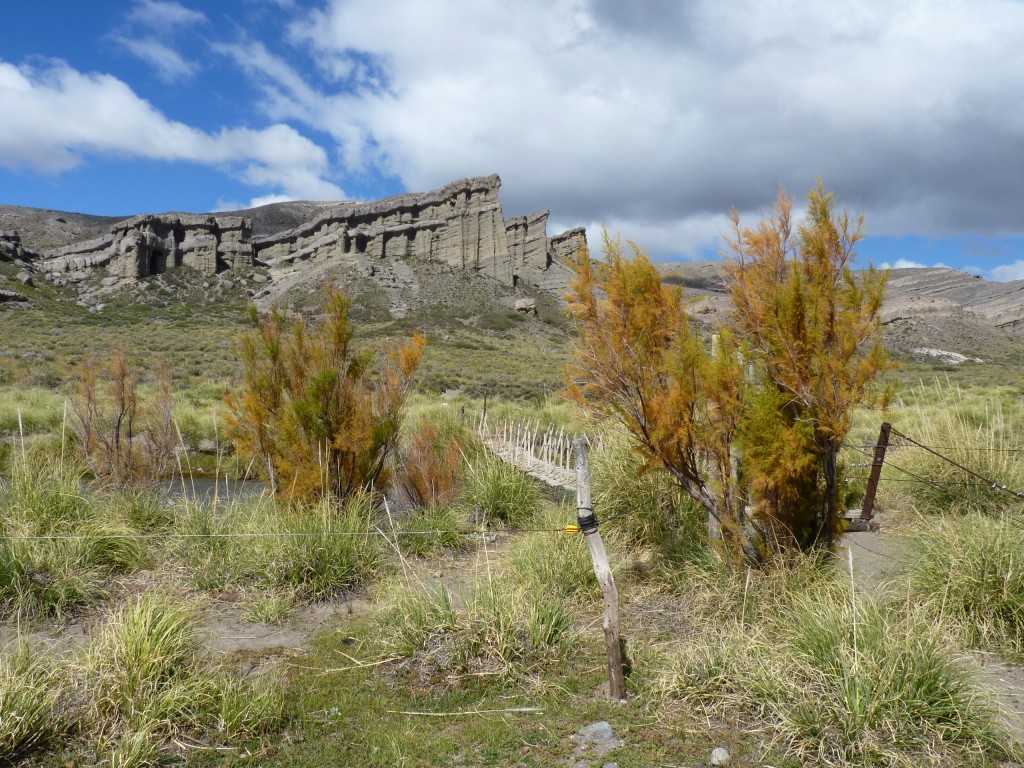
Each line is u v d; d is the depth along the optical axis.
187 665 4.62
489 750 3.94
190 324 87.38
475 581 5.91
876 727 3.89
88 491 8.13
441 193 147.25
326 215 147.12
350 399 8.45
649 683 4.63
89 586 6.14
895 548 7.03
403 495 9.41
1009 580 5.20
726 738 4.02
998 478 8.36
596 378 5.71
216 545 7.13
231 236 142.38
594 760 3.83
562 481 10.73
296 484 8.03
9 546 6.12
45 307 91.38
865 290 5.40
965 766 3.65
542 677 4.84
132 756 3.71
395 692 4.70
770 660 4.51
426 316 111.00
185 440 14.68
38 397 19.80
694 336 5.58
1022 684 4.51
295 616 6.11
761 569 5.78
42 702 3.99
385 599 6.13
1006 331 123.69
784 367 5.38
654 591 6.28
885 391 5.46
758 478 5.44
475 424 15.75
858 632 4.35
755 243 5.69
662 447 5.55
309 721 4.29
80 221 173.62
